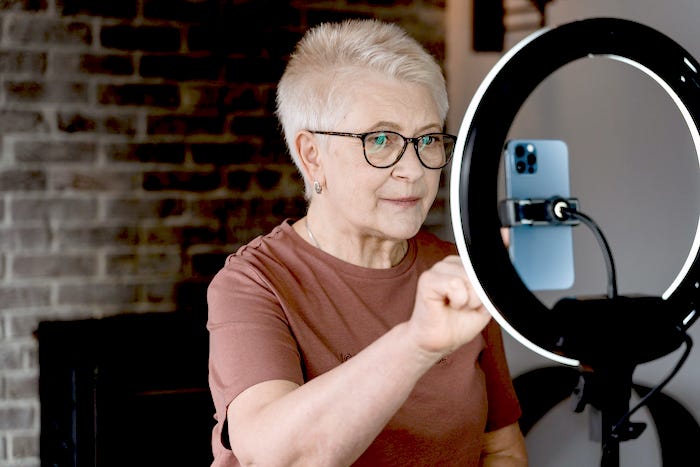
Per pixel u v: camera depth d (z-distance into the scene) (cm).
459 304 73
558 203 81
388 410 82
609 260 81
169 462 212
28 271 230
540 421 203
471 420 119
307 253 117
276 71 240
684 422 164
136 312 236
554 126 203
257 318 107
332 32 112
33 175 229
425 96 108
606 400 80
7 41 226
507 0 222
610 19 78
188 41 235
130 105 233
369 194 109
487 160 72
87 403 209
